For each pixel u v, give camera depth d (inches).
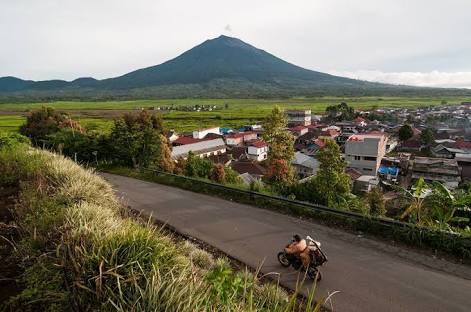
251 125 4613.7
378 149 2253.9
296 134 3941.9
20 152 446.9
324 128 4192.9
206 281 137.5
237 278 142.5
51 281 131.4
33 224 185.0
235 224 368.8
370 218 334.6
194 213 413.4
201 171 997.2
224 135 3742.6
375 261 272.8
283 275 255.8
